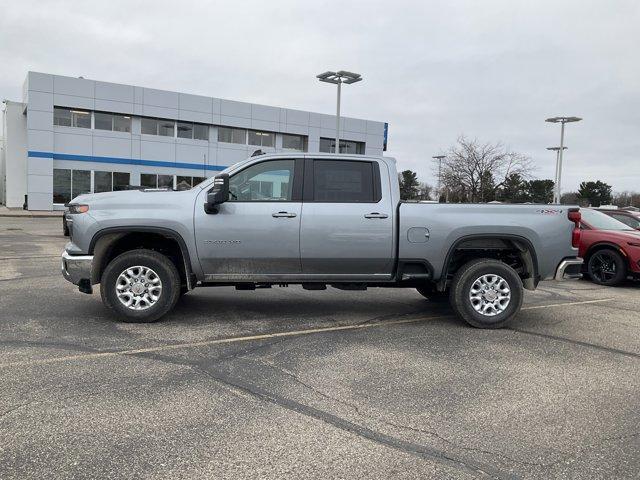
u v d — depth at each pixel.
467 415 3.83
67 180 34.25
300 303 7.71
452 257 6.48
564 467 3.12
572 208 6.55
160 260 6.12
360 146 46.28
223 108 38.88
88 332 5.76
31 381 4.25
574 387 4.44
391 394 4.19
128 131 36.06
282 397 4.07
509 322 6.55
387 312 7.25
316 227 6.14
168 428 3.49
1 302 7.22
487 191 47.59
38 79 32.53
